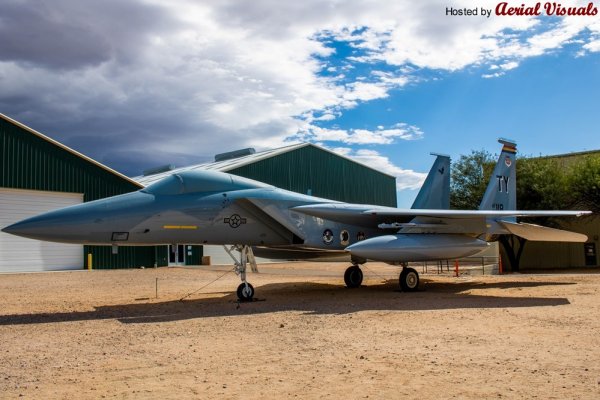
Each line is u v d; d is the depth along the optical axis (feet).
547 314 29.78
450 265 91.20
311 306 35.40
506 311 31.37
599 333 23.68
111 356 20.70
